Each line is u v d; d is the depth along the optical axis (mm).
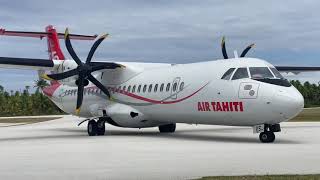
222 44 21516
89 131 22203
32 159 12102
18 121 49312
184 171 9758
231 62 18250
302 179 8500
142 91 21812
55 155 13062
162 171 9789
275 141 17125
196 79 19094
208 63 19422
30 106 78125
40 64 22281
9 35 25141
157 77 21391
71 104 26219
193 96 19031
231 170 9797
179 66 20922
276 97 16109
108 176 9203
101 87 22906
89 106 24766
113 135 22188
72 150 14484
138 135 21984
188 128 27453
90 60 22234
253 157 12023
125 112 22406
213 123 18969
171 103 20172
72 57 22000
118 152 13734
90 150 14430
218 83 17984
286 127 27000
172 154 13023
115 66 22703
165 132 24141
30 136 21984
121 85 23062
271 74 17109
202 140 18234
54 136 21891
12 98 78188
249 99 16766
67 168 10359
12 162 11484
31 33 25766
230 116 17719
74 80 22812
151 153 13359
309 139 17922
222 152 13367
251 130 24656
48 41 28094
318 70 27172
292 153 12906
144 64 23547
